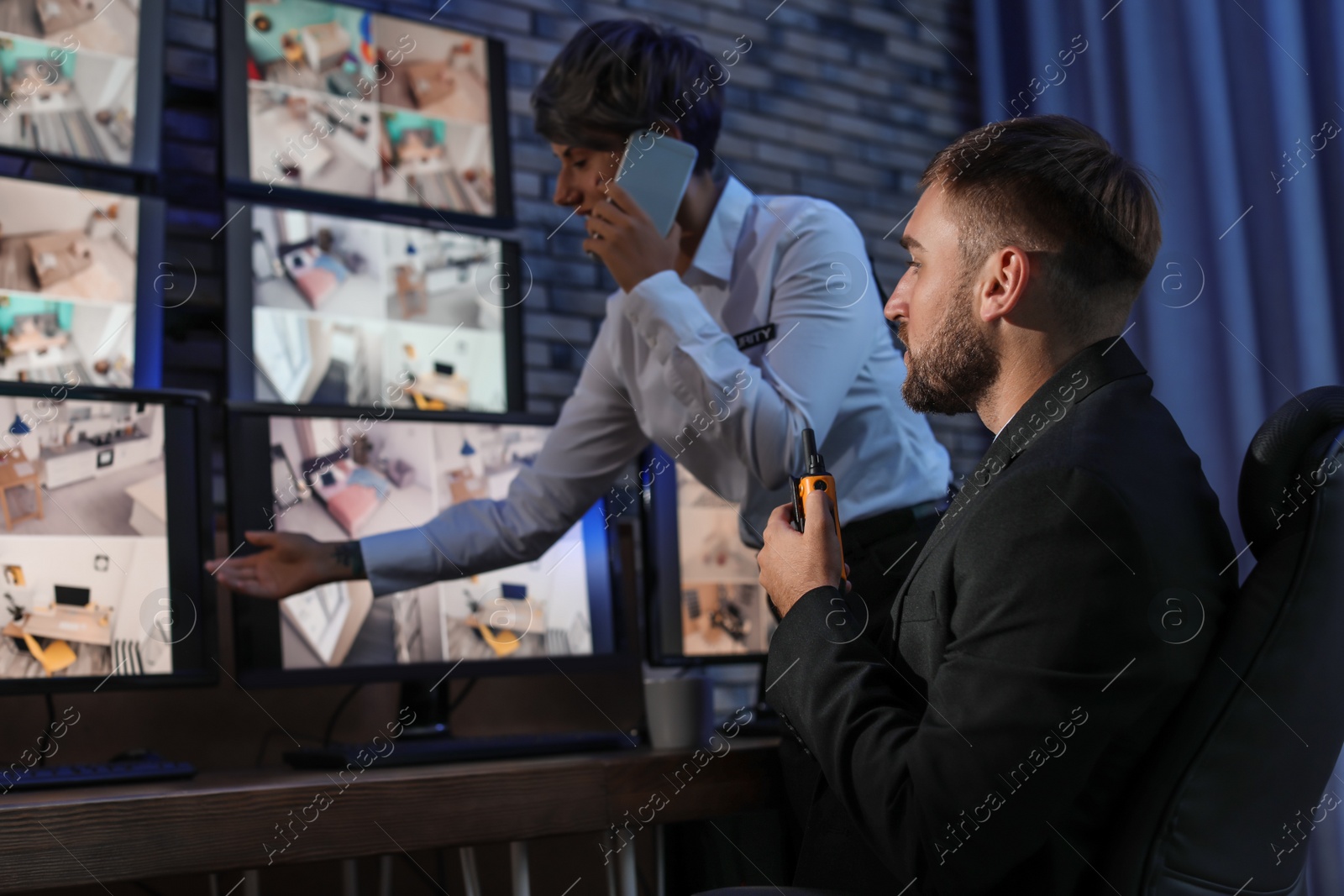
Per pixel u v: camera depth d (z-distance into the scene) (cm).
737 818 145
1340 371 220
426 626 154
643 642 186
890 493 133
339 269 176
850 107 267
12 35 154
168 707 146
